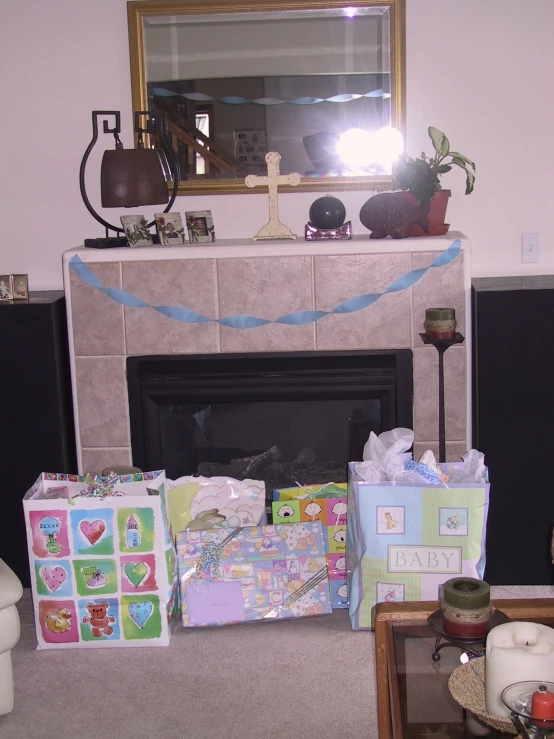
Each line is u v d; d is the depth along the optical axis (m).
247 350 2.82
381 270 2.74
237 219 3.08
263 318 2.79
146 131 2.90
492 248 3.06
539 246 3.04
